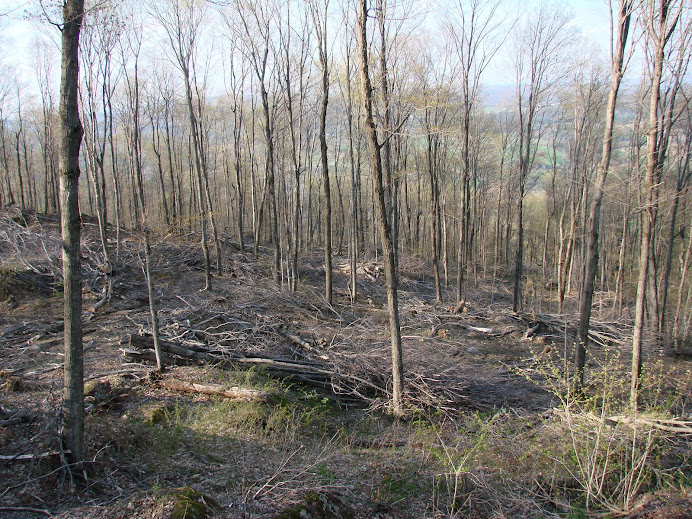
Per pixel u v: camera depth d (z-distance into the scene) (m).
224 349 9.63
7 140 35.06
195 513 3.95
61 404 4.96
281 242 26.88
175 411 7.07
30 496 4.34
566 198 24.20
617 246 29.39
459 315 16.48
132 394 7.62
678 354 13.52
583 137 20.45
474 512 5.02
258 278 19.23
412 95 10.80
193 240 21.22
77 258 4.75
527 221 40.12
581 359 9.31
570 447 5.73
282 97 19.80
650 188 7.88
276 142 23.22
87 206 44.41
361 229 29.73
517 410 8.39
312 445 6.77
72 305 4.74
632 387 6.96
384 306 18.03
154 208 38.47
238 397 7.64
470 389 9.38
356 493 5.31
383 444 7.14
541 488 5.40
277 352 10.77
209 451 6.10
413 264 27.05
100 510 4.21
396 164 19.36
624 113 16.34
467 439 6.80
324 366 9.62
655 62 7.82
